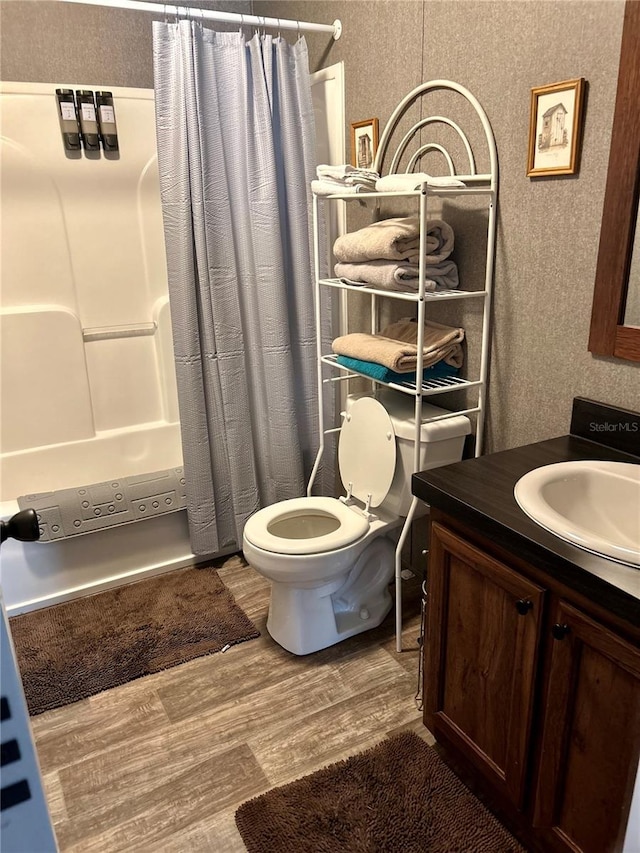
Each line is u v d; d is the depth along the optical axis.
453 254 2.03
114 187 2.79
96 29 2.64
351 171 2.05
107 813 1.59
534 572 1.25
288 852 1.47
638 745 1.09
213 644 2.17
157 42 2.11
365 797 1.60
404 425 2.01
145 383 3.07
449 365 2.05
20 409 2.79
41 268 2.74
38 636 2.23
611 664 1.12
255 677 2.03
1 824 0.60
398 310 2.36
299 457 2.67
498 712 1.42
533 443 1.75
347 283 2.19
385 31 2.12
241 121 2.29
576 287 1.63
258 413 2.66
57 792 1.65
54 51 2.59
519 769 1.38
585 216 1.57
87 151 2.70
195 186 2.25
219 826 1.54
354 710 1.89
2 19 2.49
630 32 1.36
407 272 1.88
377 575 2.29
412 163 2.13
